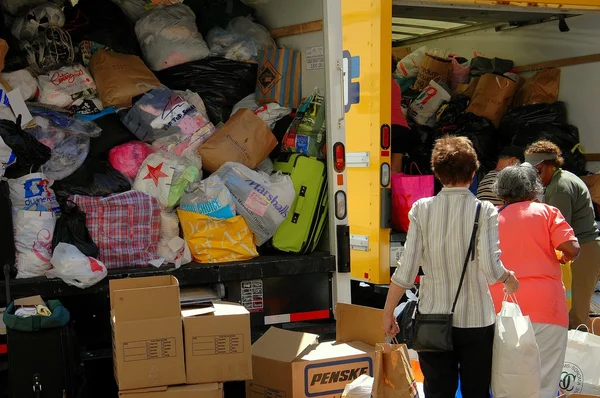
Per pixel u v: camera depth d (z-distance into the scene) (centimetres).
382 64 561
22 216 409
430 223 358
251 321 443
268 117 498
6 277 394
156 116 466
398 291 363
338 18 469
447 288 354
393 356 332
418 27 848
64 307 394
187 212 450
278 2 521
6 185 404
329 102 468
